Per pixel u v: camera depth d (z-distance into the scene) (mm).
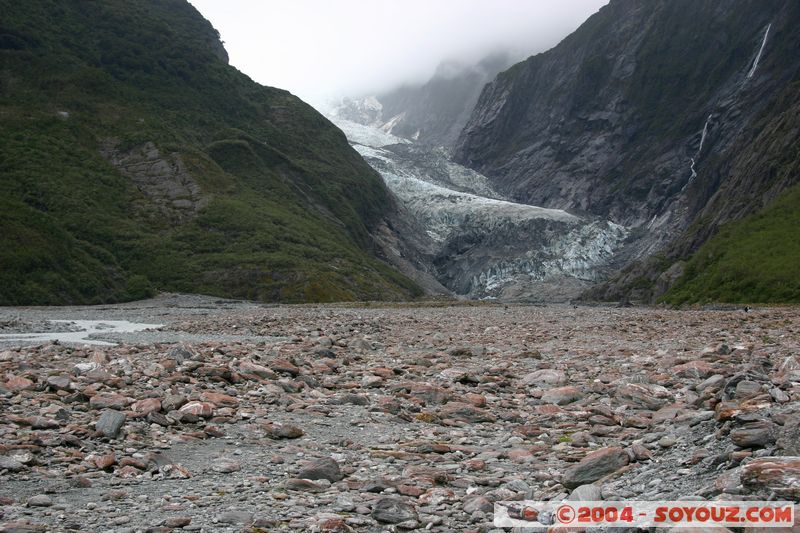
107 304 105375
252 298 117875
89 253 116875
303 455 12344
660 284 106438
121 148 149125
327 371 22000
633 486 9242
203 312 77438
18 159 130250
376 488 10180
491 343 32875
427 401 17219
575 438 12992
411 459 12125
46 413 13930
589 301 129125
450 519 8828
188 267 122688
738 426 10297
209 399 16188
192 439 13234
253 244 132625
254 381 19141
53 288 101375
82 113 153875
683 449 10523
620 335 36344
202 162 154000
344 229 176500
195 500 9711
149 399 15086
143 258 122250
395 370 21891
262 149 182000
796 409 10219
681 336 34500
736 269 76312
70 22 185250
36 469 10836
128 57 184625
